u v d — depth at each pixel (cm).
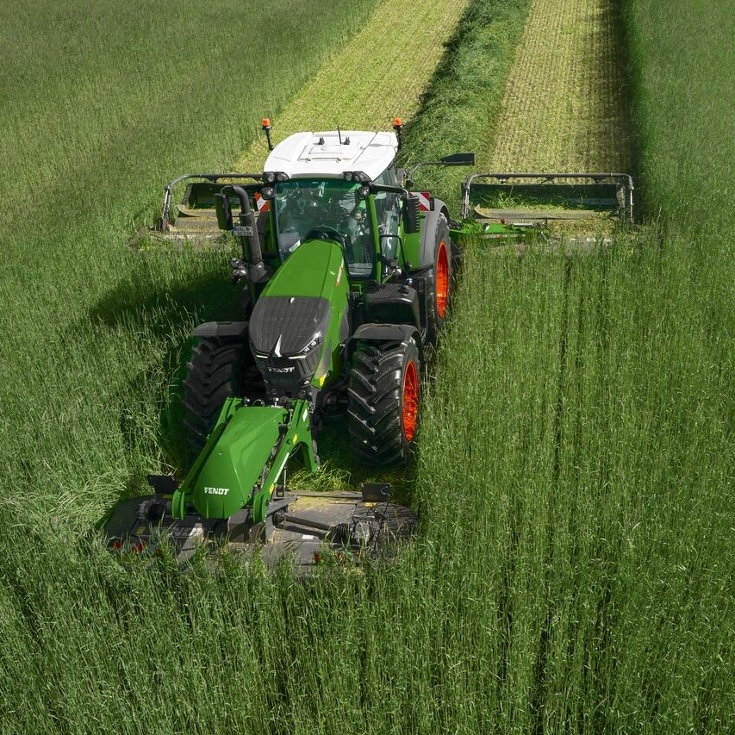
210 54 2084
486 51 1828
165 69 2003
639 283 867
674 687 445
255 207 762
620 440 633
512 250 951
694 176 1098
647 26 1839
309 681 462
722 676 454
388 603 495
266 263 737
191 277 970
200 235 1085
